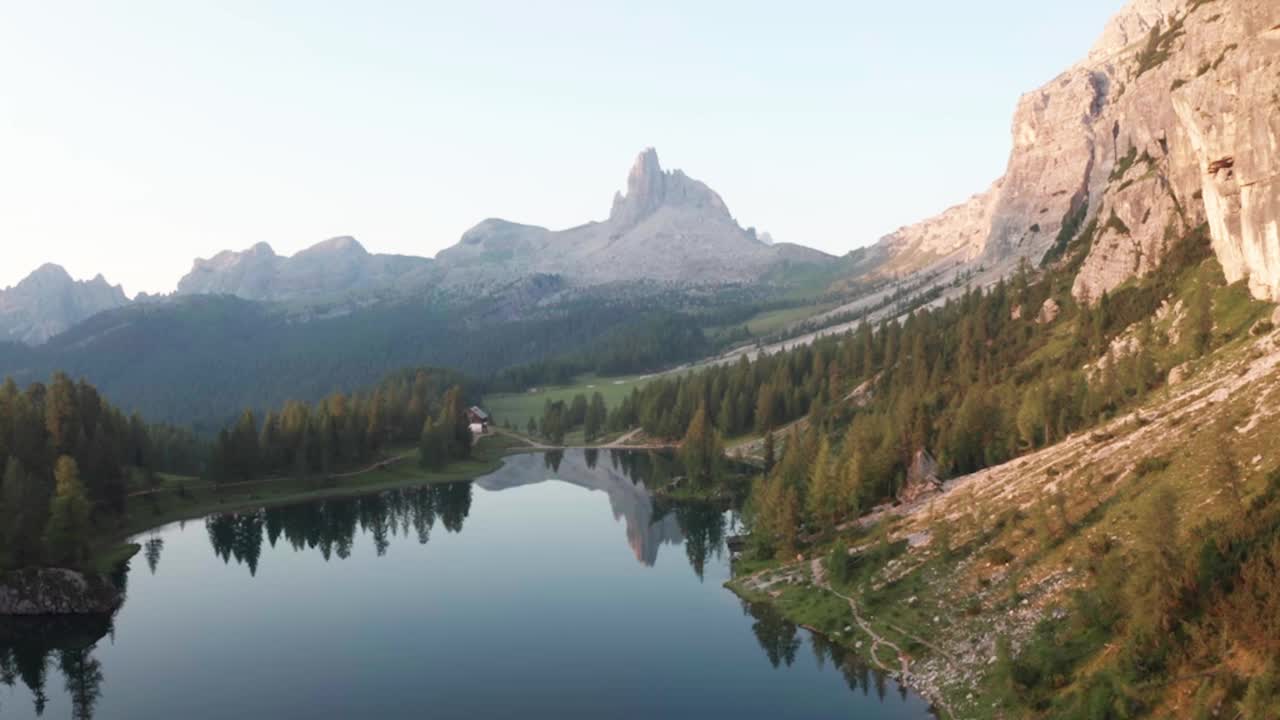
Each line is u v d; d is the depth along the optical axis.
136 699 74.31
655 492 191.50
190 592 111.56
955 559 85.62
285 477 193.00
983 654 66.75
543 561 128.62
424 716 69.38
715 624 93.12
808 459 142.88
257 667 82.38
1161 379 121.69
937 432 142.88
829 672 74.75
